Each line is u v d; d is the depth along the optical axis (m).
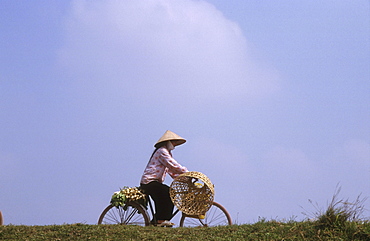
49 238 7.14
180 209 8.74
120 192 8.95
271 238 6.90
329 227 6.95
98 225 7.93
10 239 7.10
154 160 9.13
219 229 7.60
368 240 6.57
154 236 7.22
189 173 8.71
